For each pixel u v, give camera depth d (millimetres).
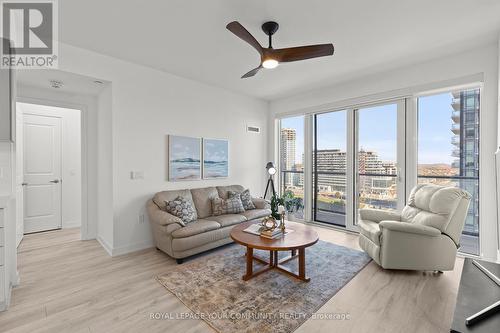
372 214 3340
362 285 2449
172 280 2533
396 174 3727
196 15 2328
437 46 2936
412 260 2619
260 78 4016
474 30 2594
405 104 3600
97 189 3941
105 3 2139
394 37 2734
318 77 3959
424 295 2264
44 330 1799
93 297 2225
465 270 1544
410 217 3021
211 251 3371
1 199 1991
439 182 3402
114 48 2977
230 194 4145
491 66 2887
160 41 2820
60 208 4500
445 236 2607
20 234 3752
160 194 3508
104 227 3586
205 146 4270
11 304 2105
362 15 2330
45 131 4355
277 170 5430
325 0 2113
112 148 3227
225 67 3576
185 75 3881
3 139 2211
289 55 2373
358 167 4199
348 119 4246
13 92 2289
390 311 2029
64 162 4547
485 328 1042
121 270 2775
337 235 4094
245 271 2744
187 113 4023
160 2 2135
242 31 2016
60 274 2676
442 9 2242
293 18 2373
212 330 1804
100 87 3443
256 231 2807
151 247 3547
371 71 3703
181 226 3045
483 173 2953
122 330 1804
